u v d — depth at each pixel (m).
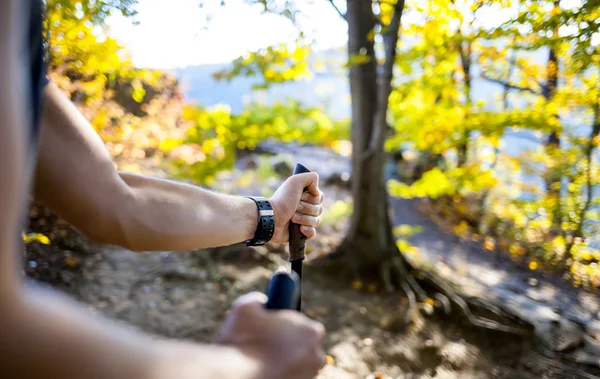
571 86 3.42
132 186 0.71
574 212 3.65
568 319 3.38
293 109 7.44
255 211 0.89
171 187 0.76
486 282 4.13
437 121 4.41
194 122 5.73
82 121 0.66
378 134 4.35
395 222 6.66
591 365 3.01
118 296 3.61
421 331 3.68
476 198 6.01
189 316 3.50
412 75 4.51
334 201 7.82
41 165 0.61
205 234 0.77
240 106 9.91
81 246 4.05
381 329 3.69
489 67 4.07
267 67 4.43
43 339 0.27
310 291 4.22
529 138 4.43
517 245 4.46
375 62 4.37
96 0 2.86
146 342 0.32
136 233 0.68
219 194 0.85
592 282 3.59
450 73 4.33
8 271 0.25
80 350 0.28
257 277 4.22
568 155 3.69
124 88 4.80
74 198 0.63
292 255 0.95
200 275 4.05
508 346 3.39
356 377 3.10
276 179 8.58
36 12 0.48
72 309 0.30
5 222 0.25
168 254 4.36
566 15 2.75
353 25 4.24
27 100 0.39
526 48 3.13
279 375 0.36
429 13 3.41
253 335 0.38
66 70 3.40
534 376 3.06
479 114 4.21
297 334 0.38
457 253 5.01
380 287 4.32
